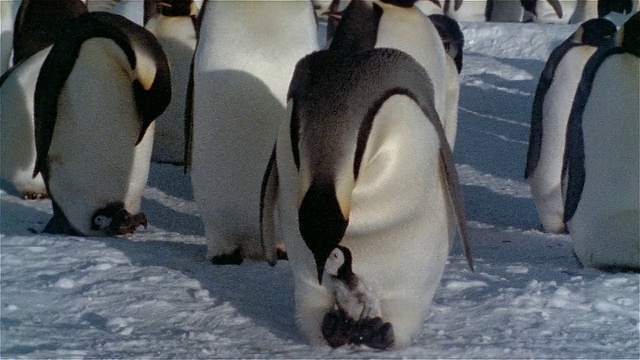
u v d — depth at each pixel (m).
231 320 5.28
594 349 5.02
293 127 4.86
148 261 6.04
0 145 7.77
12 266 5.80
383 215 4.86
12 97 7.71
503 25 15.65
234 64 5.94
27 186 7.82
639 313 5.41
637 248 6.07
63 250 6.11
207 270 5.95
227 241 6.20
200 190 6.16
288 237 4.98
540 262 6.44
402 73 4.89
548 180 7.36
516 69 13.61
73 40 6.73
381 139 4.81
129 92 6.79
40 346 4.90
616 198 6.04
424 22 6.19
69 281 5.57
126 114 6.81
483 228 7.43
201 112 6.04
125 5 10.30
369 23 6.07
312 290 5.04
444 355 4.96
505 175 9.09
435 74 6.14
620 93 5.95
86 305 5.35
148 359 4.84
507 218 7.77
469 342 5.07
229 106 5.98
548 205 7.38
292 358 4.93
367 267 4.95
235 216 6.14
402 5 6.23
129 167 6.91
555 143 7.32
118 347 4.93
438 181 4.98
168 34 8.77
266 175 5.06
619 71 5.95
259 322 5.27
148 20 9.35
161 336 5.07
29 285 5.54
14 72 7.76
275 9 5.94
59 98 6.77
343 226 4.75
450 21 8.21
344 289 4.99
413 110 4.86
